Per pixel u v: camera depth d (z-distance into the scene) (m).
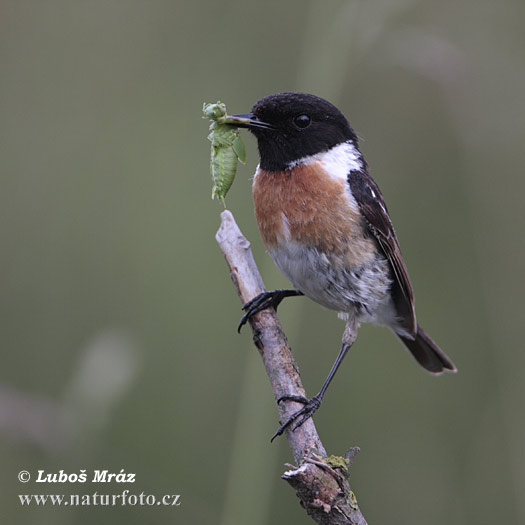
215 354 11.49
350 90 12.10
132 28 12.73
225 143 8.17
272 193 8.76
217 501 10.66
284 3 12.50
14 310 11.65
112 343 7.32
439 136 12.09
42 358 11.49
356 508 6.19
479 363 11.58
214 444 11.02
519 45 11.46
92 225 12.07
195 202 12.17
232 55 12.58
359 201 8.68
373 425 11.33
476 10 11.59
